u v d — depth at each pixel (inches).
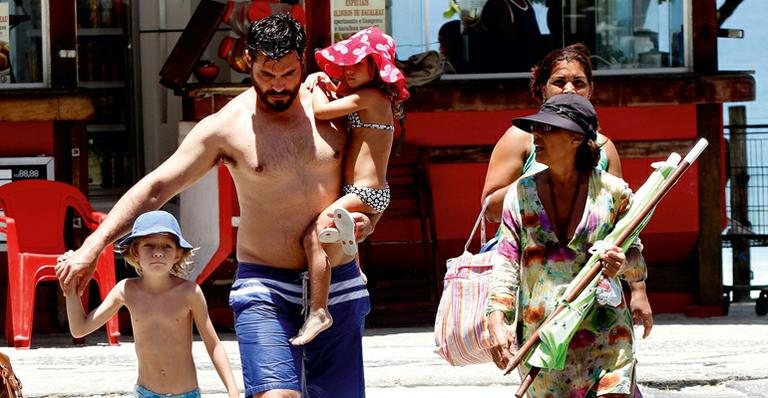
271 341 568.7
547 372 554.6
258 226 582.2
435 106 1228.5
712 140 1263.5
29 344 1109.7
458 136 1263.5
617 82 1237.1
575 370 552.1
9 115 1191.6
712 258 1270.9
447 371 944.3
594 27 1272.1
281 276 581.6
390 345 1090.7
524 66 1268.5
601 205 558.3
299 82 570.9
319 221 576.1
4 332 1243.8
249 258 586.2
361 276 598.2
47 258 1131.3
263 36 559.2
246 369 571.5
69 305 607.5
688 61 1266.0
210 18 1231.5
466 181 1264.8
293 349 573.3
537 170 570.6
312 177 580.4
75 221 1195.9
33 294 1118.4
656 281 1288.1
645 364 975.0
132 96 1481.3
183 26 1483.8
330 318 572.1
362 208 585.0
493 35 1263.5
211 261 1179.3
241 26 1242.0
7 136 1218.0
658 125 1262.3
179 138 1220.5
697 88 1238.3
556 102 557.6
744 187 1545.3
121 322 1235.2
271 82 563.8
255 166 574.6
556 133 550.6
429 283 1245.1
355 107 579.2
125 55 1485.0
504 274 561.3
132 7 1485.0
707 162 1266.0
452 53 1261.1
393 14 1253.7
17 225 1131.3
